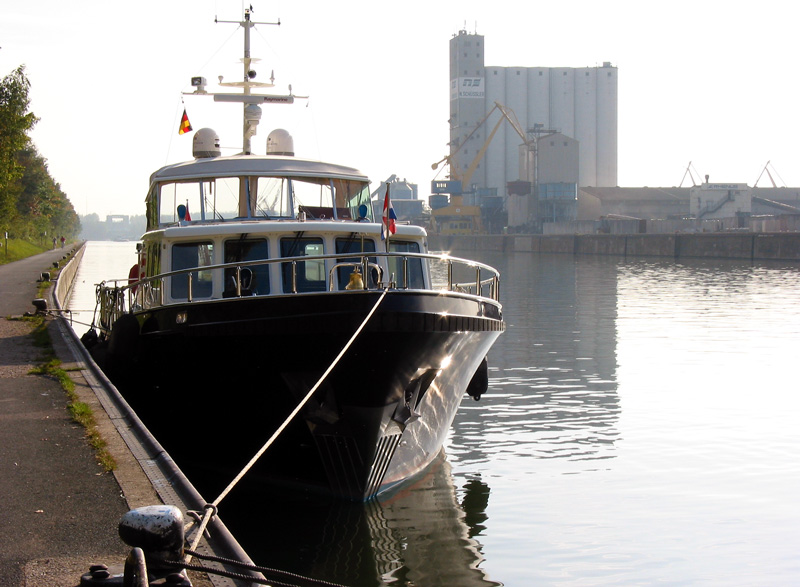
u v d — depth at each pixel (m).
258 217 15.95
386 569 10.58
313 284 14.33
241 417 13.39
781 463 15.60
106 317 22.56
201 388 13.61
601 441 17.19
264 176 16.05
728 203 150.50
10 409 11.84
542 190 185.12
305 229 14.13
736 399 21.27
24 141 52.62
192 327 13.12
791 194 174.38
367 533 11.80
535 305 48.22
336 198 16.45
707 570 10.82
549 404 20.72
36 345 18.47
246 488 13.69
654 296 54.56
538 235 162.25
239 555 6.70
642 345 31.11
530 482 14.38
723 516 12.77
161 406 14.84
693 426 18.47
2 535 7.20
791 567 10.91
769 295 55.06
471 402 20.98
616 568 10.82
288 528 11.96
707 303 49.25
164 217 16.09
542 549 11.39
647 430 18.09
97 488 8.41
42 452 9.67
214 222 15.80
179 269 14.38
